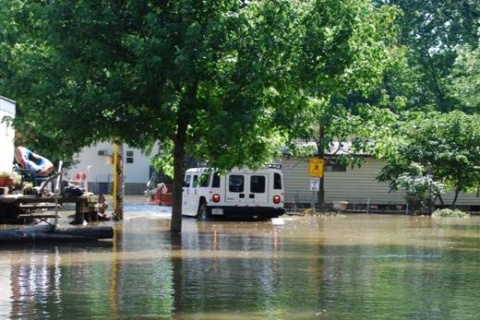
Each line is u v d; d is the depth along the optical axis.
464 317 10.80
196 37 22.34
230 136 23.16
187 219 35.41
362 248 20.56
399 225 31.25
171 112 22.92
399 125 47.59
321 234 25.64
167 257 17.86
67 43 23.64
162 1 23.27
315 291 12.95
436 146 46.28
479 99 57.62
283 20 23.03
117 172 32.38
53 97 23.59
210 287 13.25
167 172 30.66
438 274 15.20
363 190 51.22
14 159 33.31
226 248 20.20
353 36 24.16
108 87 23.27
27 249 19.50
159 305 11.50
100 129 23.59
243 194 35.16
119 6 23.62
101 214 32.34
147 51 22.25
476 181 46.66
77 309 11.12
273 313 10.98
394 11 27.12
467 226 30.64
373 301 12.02
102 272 15.07
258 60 23.05
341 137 43.00
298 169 50.81
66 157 25.73
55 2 23.30
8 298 12.01
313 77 23.62
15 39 29.12
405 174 45.31
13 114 33.09
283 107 24.14
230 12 23.16
